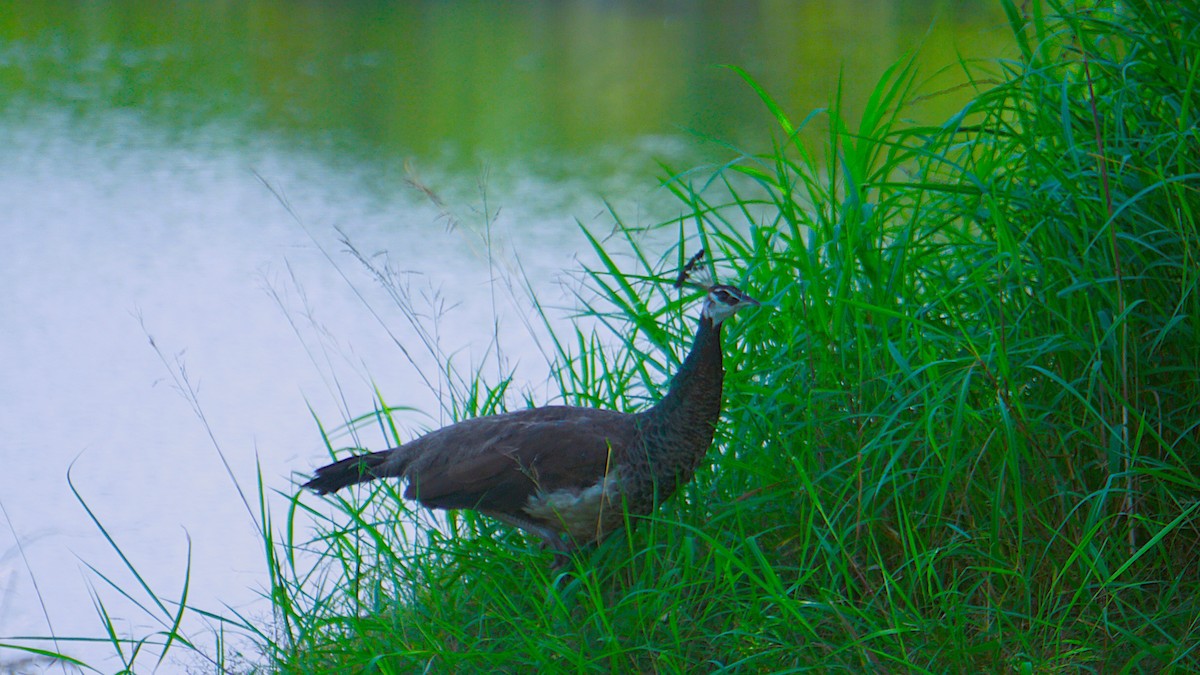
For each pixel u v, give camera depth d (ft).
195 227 84.99
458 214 87.15
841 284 32.63
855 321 32.89
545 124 121.29
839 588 30.60
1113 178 31.53
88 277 72.84
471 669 29.09
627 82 139.74
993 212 30.91
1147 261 31.04
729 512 30.71
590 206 88.89
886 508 31.12
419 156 108.17
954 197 34.12
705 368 30.58
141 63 152.87
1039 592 29.17
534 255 74.95
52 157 106.83
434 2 204.13
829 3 181.78
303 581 35.47
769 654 27.58
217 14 190.49
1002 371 28.91
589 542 31.73
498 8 200.03
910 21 161.89
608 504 30.96
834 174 34.65
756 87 35.94
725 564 28.48
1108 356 30.63
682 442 30.81
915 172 42.45
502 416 32.63
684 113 120.06
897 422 31.55
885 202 33.99
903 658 26.94
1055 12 35.24
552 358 56.44
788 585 30.35
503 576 31.83
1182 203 29.14
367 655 29.68
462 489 31.45
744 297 30.19
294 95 136.98
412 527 39.17
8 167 102.94
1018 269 29.84
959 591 30.22
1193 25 32.04
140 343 61.87
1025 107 35.55
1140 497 29.66
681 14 189.88
